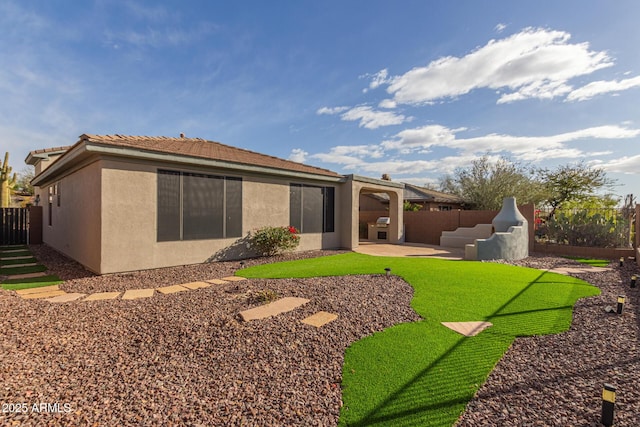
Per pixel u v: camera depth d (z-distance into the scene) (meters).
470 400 2.87
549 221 14.71
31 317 4.90
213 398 2.92
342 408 2.78
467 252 11.48
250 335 4.24
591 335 4.33
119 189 8.19
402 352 3.82
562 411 2.70
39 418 2.61
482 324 4.75
